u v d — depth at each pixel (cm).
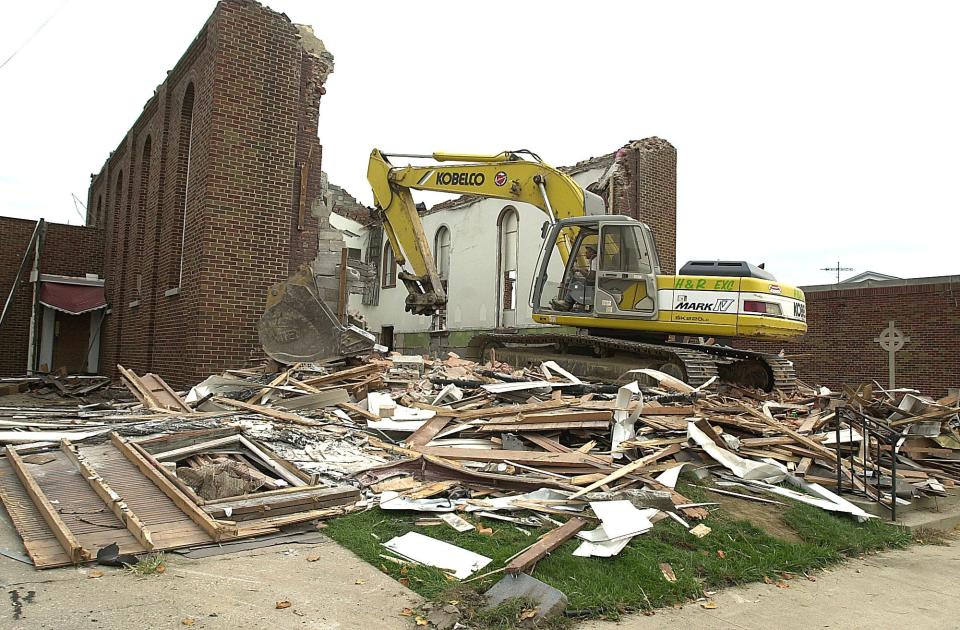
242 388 948
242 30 1173
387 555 457
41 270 1970
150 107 1606
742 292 1090
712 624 421
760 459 807
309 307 1107
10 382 1325
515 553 464
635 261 1161
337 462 644
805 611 457
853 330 1980
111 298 1869
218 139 1144
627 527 509
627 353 1232
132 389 966
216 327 1128
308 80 1323
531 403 863
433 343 1474
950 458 936
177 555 434
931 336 1839
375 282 2731
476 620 378
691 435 764
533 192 1321
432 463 647
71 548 402
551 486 606
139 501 497
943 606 484
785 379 1176
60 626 326
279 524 492
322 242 1362
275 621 355
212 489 555
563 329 1738
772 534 600
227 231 1145
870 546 622
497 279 2084
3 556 407
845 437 907
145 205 1638
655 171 1788
